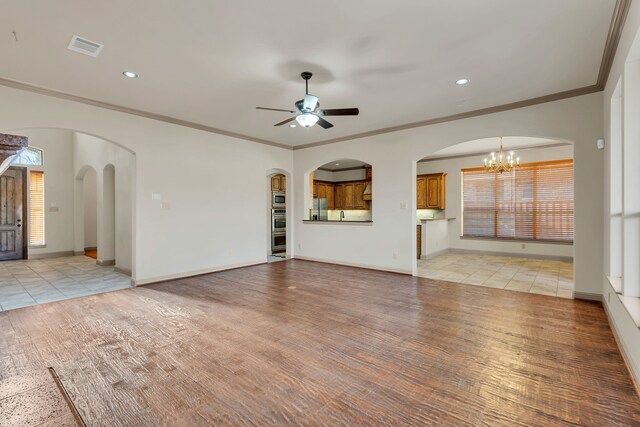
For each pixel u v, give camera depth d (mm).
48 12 2461
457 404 1999
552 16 2527
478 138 4910
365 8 2428
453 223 8633
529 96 4266
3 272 6062
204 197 5797
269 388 2176
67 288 4832
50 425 757
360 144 6320
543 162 7332
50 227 7938
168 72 3510
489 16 2531
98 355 2648
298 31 2736
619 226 3312
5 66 3373
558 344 2832
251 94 4160
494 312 3686
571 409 1940
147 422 1840
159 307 3896
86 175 9008
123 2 2350
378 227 6117
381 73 3541
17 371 2383
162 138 5191
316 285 4973
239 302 4090
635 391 2117
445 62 3289
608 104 3496
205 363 2516
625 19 2480
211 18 2555
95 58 3205
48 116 4023
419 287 4840
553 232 7281
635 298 2637
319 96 4211
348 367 2455
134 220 4934
